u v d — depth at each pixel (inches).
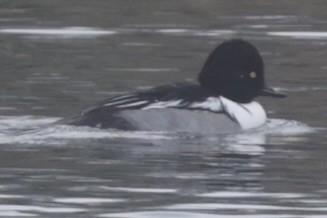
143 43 930.7
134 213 531.2
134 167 601.9
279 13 1035.3
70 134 657.0
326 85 802.8
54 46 916.6
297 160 621.6
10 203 542.6
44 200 546.9
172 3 1058.7
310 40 946.7
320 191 566.6
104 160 613.0
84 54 889.5
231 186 573.6
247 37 952.9
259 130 690.8
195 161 616.1
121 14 1023.0
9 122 684.7
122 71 832.9
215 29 979.3
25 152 624.1
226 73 705.0
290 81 813.9
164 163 610.9
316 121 716.7
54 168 596.7
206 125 682.2
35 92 767.1
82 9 1037.2
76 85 788.6
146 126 673.0
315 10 1043.9
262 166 608.4
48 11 1030.4
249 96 706.2
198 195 556.7
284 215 532.1
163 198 553.6
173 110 681.6
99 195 555.2
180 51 900.6
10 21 1000.9
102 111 673.6
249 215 531.5
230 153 636.1
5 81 797.9
